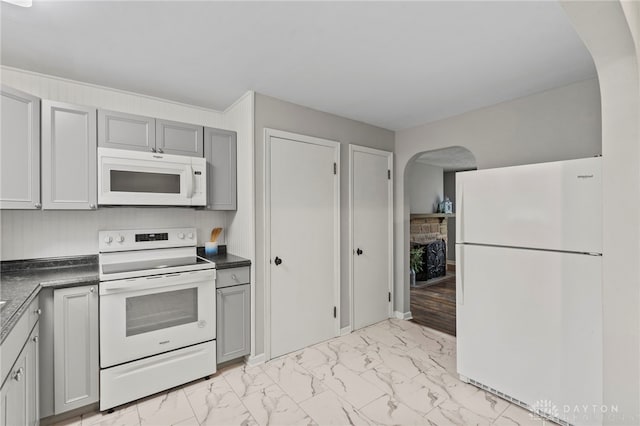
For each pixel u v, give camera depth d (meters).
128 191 2.22
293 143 2.77
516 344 1.96
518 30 1.70
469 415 1.91
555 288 1.79
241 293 2.48
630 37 1.32
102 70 2.17
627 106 1.42
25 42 1.81
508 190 2.00
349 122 3.21
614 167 1.47
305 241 2.85
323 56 1.99
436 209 6.38
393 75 2.25
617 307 1.48
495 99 2.69
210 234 2.96
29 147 1.92
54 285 1.79
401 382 2.28
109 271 2.05
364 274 3.35
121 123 2.24
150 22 1.62
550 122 2.46
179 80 2.34
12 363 1.31
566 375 1.75
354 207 3.25
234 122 2.81
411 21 1.62
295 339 2.79
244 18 1.59
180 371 2.19
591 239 1.66
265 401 2.06
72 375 1.85
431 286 5.40
